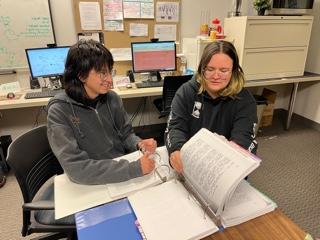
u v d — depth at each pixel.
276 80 2.97
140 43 2.74
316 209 1.99
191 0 3.05
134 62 2.78
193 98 1.29
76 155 1.05
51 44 2.56
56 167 1.42
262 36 2.78
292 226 0.78
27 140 1.24
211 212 0.78
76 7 2.67
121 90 2.54
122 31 2.89
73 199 0.91
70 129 1.15
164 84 2.41
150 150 1.20
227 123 1.27
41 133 1.33
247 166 0.73
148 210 0.82
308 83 3.46
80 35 2.76
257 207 0.83
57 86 2.59
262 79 2.97
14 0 2.47
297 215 1.93
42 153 1.32
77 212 0.84
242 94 1.23
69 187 0.98
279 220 0.80
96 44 1.11
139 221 0.78
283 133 3.33
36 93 2.43
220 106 1.25
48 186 1.34
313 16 3.02
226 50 1.10
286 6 2.82
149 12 2.91
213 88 1.15
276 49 2.89
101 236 0.73
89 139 1.24
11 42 2.58
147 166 1.00
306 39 2.98
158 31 3.02
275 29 2.80
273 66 2.97
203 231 0.74
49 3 2.57
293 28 2.87
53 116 1.12
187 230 0.74
